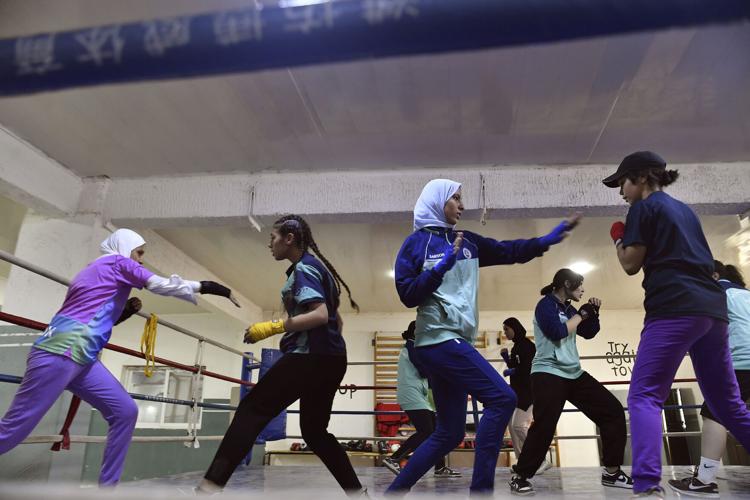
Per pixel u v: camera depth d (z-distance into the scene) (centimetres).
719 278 269
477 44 28
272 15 30
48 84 32
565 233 200
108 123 361
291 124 359
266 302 859
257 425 170
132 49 30
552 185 414
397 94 321
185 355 858
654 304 167
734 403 178
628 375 846
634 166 188
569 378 269
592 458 803
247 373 504
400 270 185
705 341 171
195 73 31
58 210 414
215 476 160
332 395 187
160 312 876
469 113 344
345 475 183
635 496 156
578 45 278
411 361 370
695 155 398
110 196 434
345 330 909
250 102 334
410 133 369
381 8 28
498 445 167
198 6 248
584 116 346
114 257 215
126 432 212
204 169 425
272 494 71
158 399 335
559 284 296
